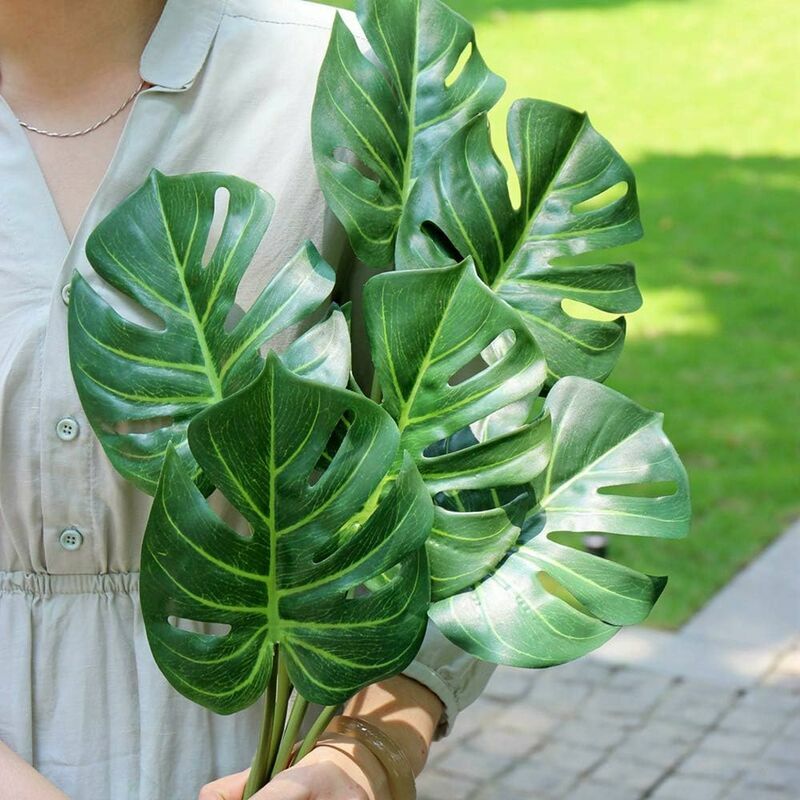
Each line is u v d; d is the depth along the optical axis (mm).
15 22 1185
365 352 1329
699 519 4477
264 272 1241
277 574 998
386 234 1170
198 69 1224
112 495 1190
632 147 8305
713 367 5512
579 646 1053
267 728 1081
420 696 1271
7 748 1162
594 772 3432
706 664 3832
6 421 1174
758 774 3400
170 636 994
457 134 1156
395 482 980
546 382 1182
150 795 1240
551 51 10156
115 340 1102
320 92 1162
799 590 4121
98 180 1218
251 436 954
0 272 1187
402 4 1216
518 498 1111
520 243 1189
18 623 1229
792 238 6816
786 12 11047
